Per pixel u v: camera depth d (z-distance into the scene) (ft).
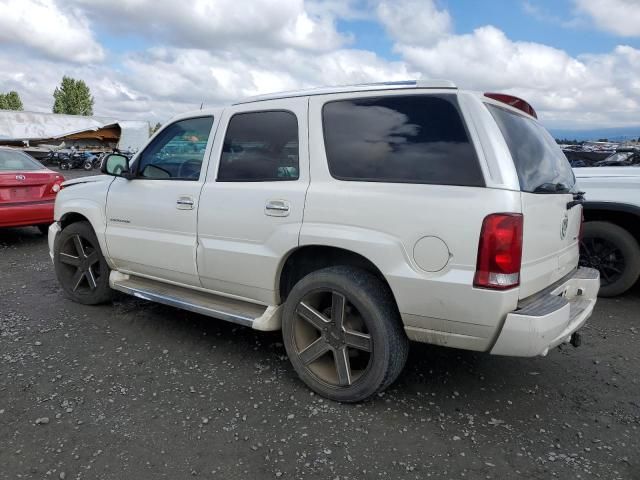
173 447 8.71
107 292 15.40
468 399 10.57
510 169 8.61
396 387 11.02
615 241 16.66
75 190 15.65
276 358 12.36
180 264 12.56
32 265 21.44
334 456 8.56
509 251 8.29
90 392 10.52
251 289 11.38
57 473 7.98
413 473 8.18
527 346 8.45
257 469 8.20
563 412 10.15
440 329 9.05
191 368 11.73
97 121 125.08
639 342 13.70
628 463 8.54
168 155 13.08
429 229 8.75
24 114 116.37
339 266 10.23
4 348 12.62
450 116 9.10
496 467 8.36
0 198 23.97
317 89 10.78
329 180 10.03
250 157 11.37
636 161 35.78
